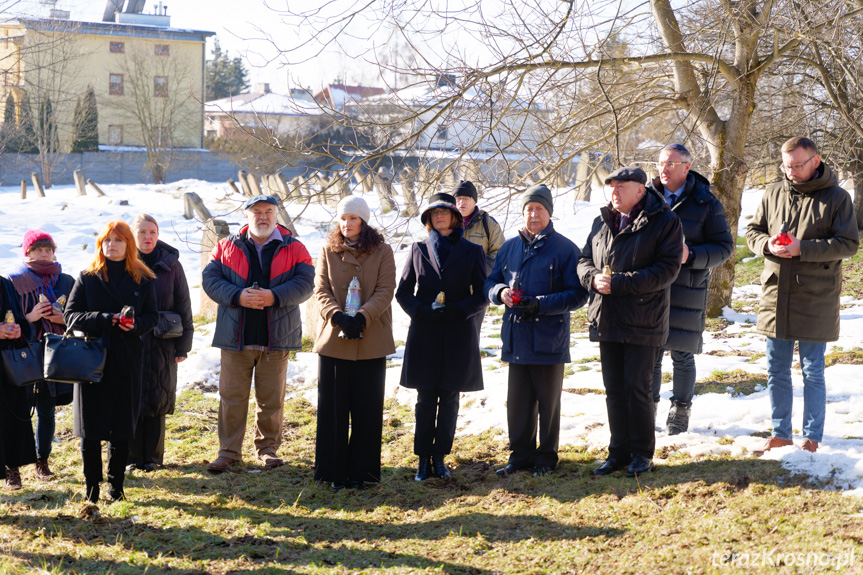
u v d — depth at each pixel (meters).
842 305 9.65
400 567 3.79
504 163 7.98
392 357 8.53
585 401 6.40
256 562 3.89
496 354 8.33
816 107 13.13
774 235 4.68
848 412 5.49
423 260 5.26
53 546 4.05
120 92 46.97
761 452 4.74
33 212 20.17
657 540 3.83
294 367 8.50
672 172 5.07
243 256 5.61
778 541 3.59
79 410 4.55
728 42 9.56
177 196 23.62
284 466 5.65
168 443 6.39
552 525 4.20
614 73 9.17
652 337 4.64
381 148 8.05
